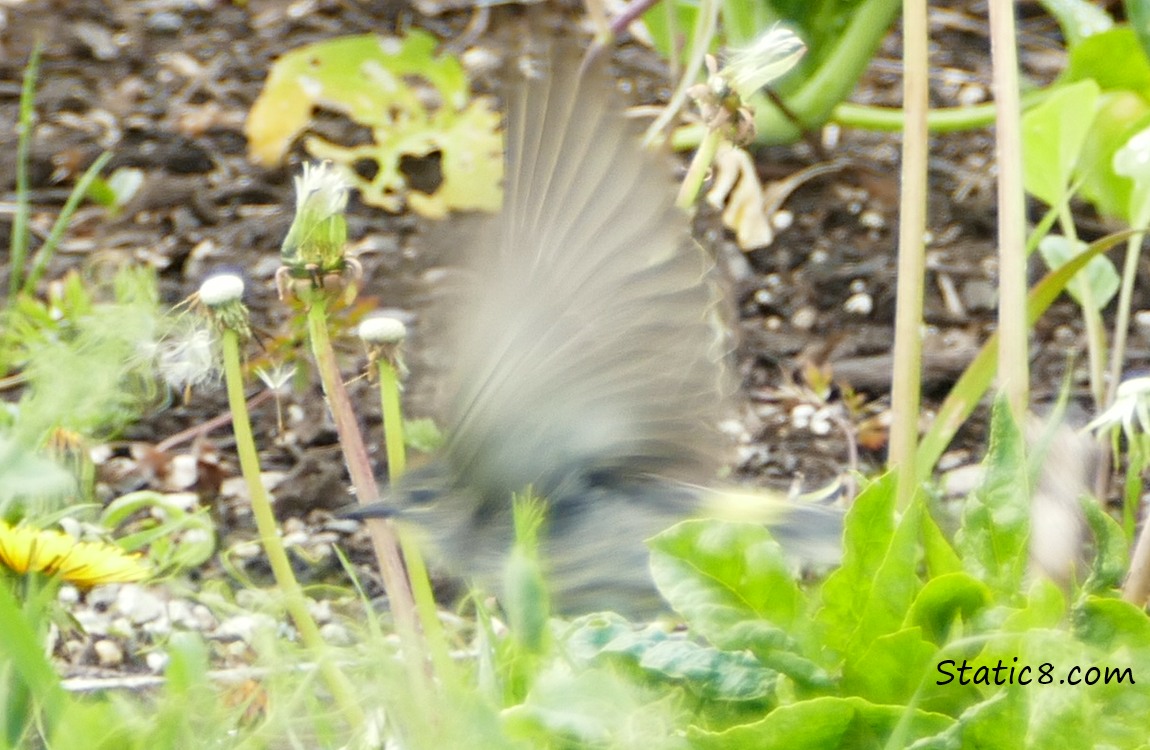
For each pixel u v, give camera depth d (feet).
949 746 11.32
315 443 13.26
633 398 11.55
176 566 12.42
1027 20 19.93
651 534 11.55
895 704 11.41
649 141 12.92
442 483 11.60
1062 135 12.78
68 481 11.69
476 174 15.20
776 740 11.35
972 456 13.33
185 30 18.58
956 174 16.80
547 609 11.48
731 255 15.24
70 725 11.36
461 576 11.62
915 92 11.95
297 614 11.71
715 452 11.59
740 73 11.82
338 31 18.33
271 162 15.89
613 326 11.54
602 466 11.57
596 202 11.53
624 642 11.48
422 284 14.11
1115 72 13.48
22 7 18.81
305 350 13.24
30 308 12.75
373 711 11.60
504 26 17.28
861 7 14.16
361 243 14.80
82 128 16.70
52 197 15.65
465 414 11.58
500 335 11.56
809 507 11.61
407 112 15.52
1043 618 11.39
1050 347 13.99
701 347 11.55
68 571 11.68
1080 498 11.51
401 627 11.71
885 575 11.41
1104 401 12.85
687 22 15.29
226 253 14.79
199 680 11.49
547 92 11.55
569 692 11.40
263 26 18.69
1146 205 12.81
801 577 11.94
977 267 15.20
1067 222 12.82
